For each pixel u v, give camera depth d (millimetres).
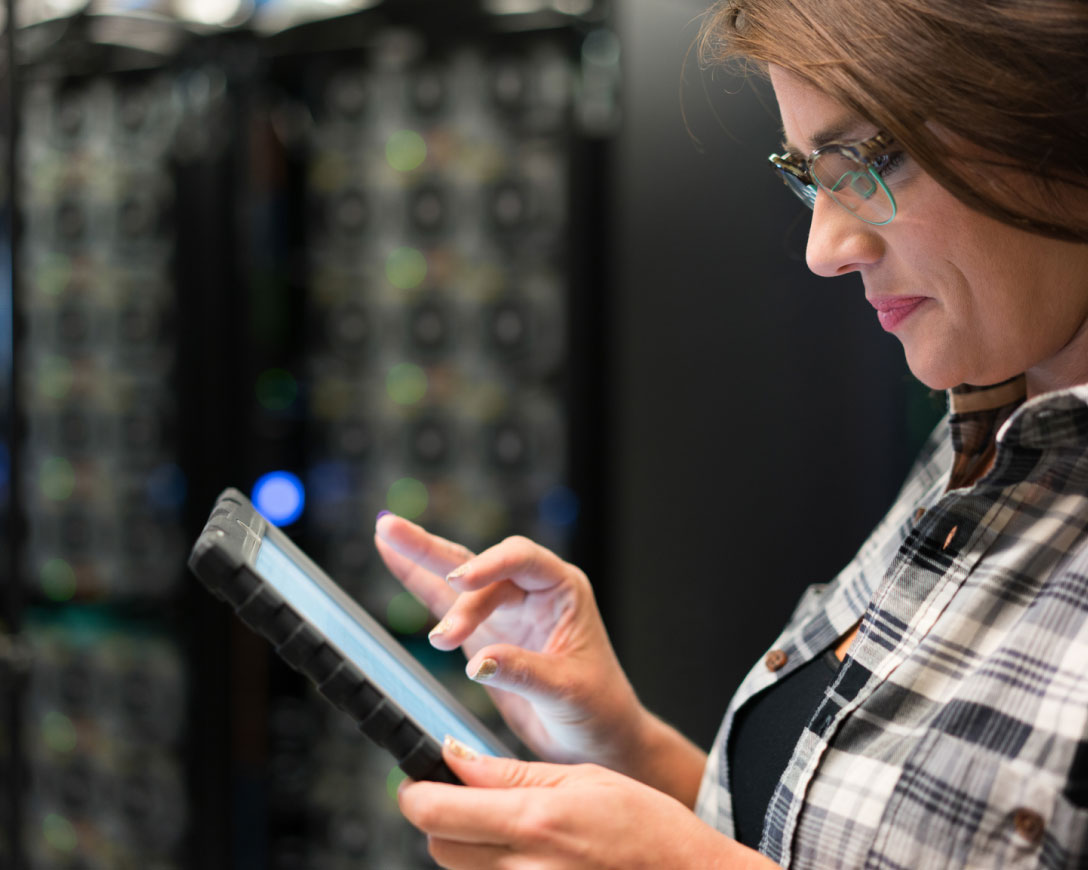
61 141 2473
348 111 2338
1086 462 627
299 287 2430
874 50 572
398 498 2367
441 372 2316
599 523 2109
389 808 2402
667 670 2137
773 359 2219
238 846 2396
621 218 2045
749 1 647
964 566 660
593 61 2029
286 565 757
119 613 2484
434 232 2295
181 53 2248
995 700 577
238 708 2391
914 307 647
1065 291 606
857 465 2314
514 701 992
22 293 1830
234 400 2352
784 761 744
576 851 613
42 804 2617
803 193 710
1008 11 550
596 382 2088
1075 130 551
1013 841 549
